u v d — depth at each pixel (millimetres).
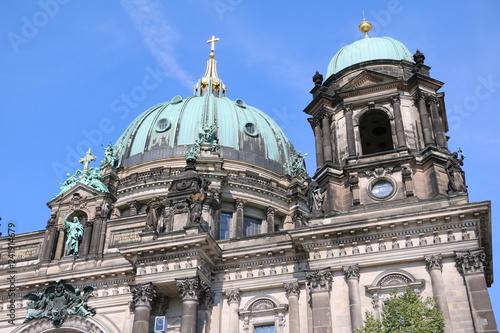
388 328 41719
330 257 50156
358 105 59594
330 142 58875
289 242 54250
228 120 87375
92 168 68750
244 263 55469
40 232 63938
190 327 49812
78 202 64812
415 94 58562
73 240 62219
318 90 62344
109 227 62469
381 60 61875
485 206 47375
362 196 53656
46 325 57406
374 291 48125
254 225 78312
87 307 56844
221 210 76500
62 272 58719
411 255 48281
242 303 54188
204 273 53938
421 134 56812
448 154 54688
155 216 58656
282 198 80375
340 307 48406
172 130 85688
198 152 79000
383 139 64188
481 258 46156
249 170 81938
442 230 48375
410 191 52406
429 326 41125
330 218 52812
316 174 57438
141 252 54531
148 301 52312
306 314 51688
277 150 88625
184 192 59500
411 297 43062
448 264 47344
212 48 108312
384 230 49656
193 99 92000
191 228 54812
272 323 52656
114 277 57562
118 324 55344
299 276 53406
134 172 81875
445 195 50969
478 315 44312
